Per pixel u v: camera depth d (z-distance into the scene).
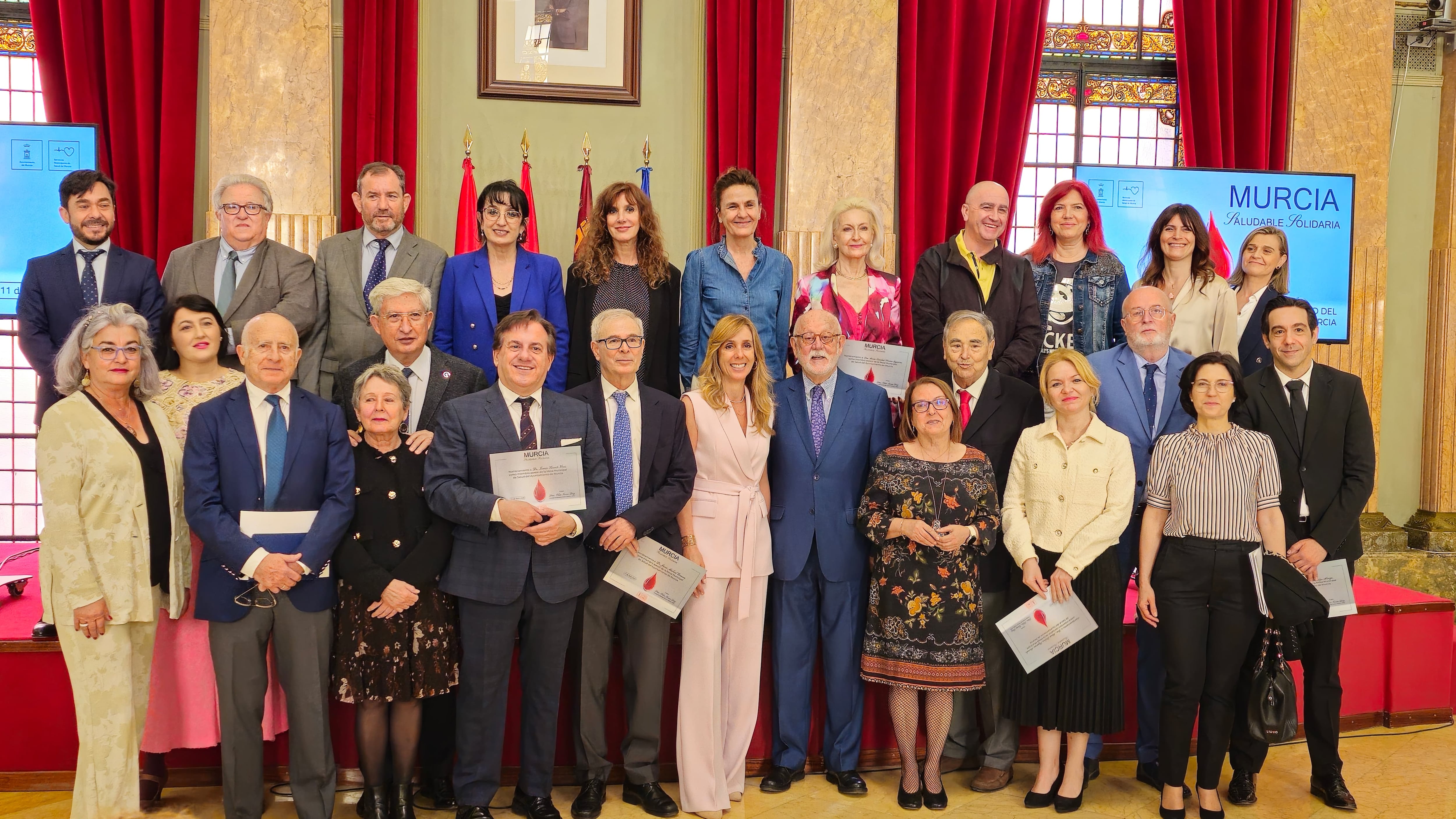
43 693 3.20
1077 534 3.14
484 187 5.43
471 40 5.38
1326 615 3.05
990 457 3.40
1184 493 3.09
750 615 3.24
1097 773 3.49
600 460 3.02
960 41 5.54
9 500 5.48
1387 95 5.77
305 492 2.81
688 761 3.14
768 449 3.26
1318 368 3.36
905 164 5.45
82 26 4.89
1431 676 4.02
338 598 2.90
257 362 2.80
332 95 5.08
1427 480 5.95
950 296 3.74
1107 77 6.15
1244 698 3.22
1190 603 3.07
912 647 3.13
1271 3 5.66
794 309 4.36
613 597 3.06
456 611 3.00
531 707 3.00
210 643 2.80
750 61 5.36
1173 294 3.94
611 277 3.56
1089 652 3.12
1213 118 5.62
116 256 3.48
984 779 3.39
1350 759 3.67
